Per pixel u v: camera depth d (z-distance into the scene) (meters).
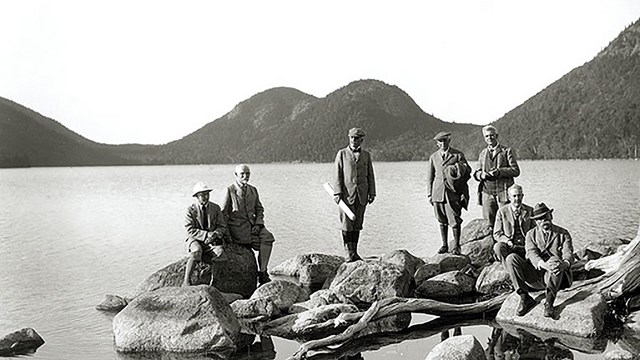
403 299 10.76
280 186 79.75
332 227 28.92
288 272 15.57
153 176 160.62
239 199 13.85
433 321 10.99
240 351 9.59
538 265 10.11
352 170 13.67
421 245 22.11
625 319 10.14
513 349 9.04
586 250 12.94
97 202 55.47
